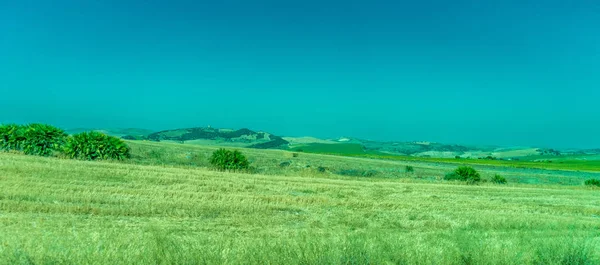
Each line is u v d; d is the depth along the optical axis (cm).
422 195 2456
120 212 1381
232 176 2623
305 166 4766
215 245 902
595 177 6266
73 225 1161
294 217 1537
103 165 2472
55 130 3200
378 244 922
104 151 3216
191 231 1198
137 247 859
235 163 3325
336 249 863
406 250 907
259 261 808
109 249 823
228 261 796
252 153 5866
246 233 1220
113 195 1647
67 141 3183
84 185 1812
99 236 966
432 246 1020
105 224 1209
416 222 1572
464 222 1598
